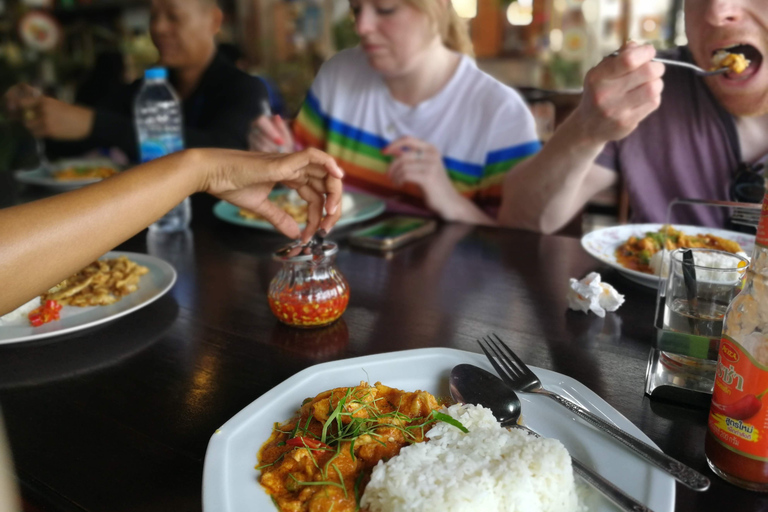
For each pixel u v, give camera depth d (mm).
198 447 651
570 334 921
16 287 656
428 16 2182
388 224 1598
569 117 1656
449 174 2400
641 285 1132
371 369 751
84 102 3533
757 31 1558
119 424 698
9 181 2105
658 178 1906
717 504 530
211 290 1148
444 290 1133
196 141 2516
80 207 702
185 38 2816
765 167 1666
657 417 687
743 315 513
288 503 524
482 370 728
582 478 545
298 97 4059
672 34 3221
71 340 929
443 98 2336
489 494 500
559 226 1886
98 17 4523
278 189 2021
